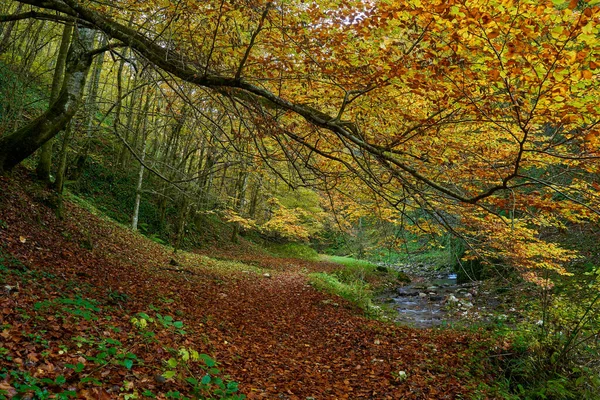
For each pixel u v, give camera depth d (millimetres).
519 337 7094
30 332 4012
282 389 5258
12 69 9875
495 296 12703
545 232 9781
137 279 8922
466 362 6746
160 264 11898
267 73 5543
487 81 4281
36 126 8422
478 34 3715
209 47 5949
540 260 8188
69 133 10578
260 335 7777
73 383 3387
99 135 15039
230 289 11570
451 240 18156
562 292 9070
